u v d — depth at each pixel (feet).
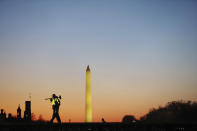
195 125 136.05
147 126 146.61
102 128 150.71
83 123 149.18
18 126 147.23
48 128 148.56
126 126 148.36
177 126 141.69
